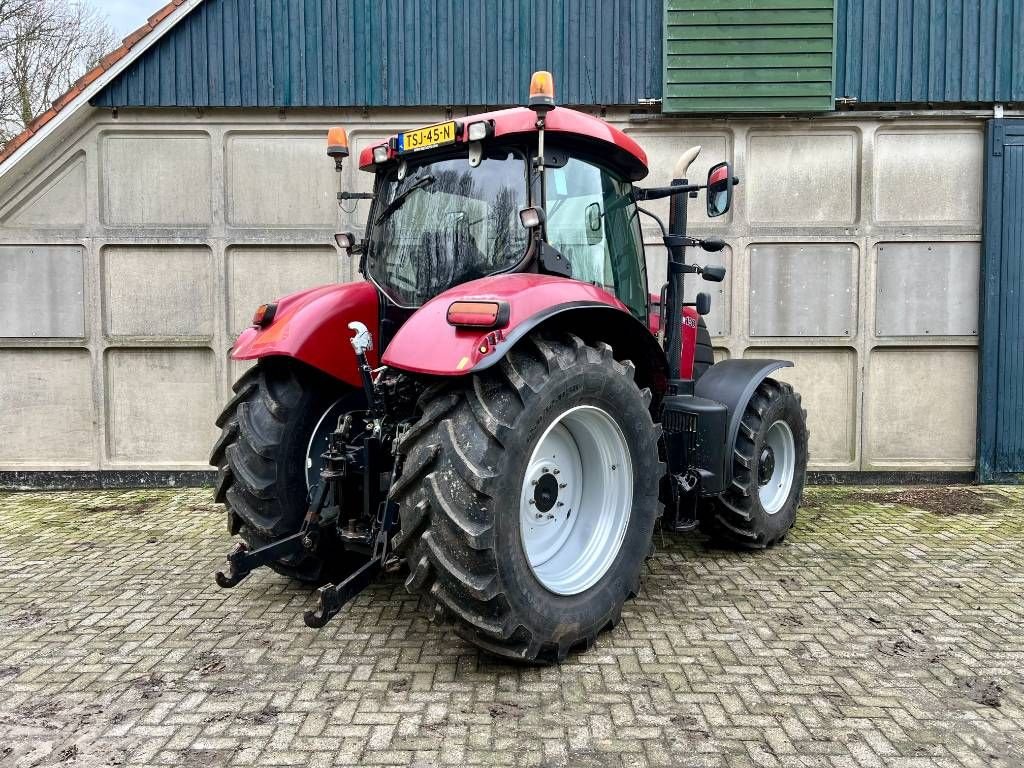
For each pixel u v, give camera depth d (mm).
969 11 5711
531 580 2572
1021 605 3336
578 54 5789
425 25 5785
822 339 5980
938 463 6043
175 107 5789
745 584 3619
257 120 5863
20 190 5801
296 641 2975
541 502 2859
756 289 5988
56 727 2336
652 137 5926
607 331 3086
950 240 5906
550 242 3014
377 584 3625
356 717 2381
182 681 2645
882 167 5902
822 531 4598
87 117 5805
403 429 2848
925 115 5773
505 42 5789
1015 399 5895
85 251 5867
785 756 2162
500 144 2984
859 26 5723
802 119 5836
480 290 2596
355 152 5934
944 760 2146
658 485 3188
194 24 5738
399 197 3246
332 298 3303
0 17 12078
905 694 2529
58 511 5207
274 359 3324
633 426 2953
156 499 5570
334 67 5793
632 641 2957
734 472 3975
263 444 3141
